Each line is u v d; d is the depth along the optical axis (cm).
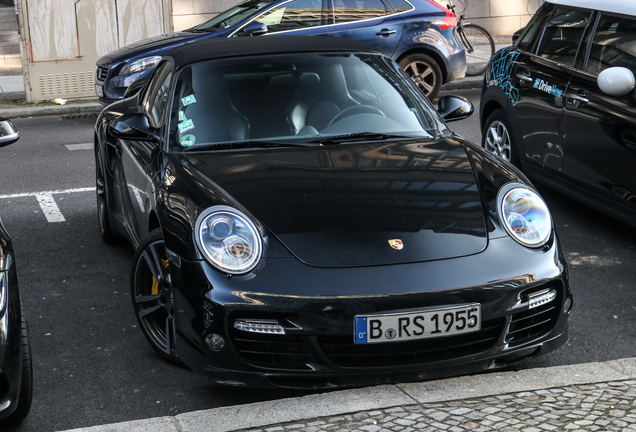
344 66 447
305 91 428
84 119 1122
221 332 311
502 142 670
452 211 338
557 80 580
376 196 344
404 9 1102
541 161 605
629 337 400
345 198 342
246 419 298
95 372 368
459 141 414
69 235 584
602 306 440
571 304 346
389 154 386
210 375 319
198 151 394
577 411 294
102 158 522
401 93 446
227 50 455
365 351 310
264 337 309
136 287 378
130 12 1266
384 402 307
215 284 311
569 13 602
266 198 340
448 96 478
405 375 315
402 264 313
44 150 898
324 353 310
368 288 305
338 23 1071
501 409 297
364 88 439
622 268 498
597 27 561
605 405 300
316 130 412
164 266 362
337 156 382
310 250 316
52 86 1236
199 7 1455
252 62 442
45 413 330
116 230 525
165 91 446
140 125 425
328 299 303
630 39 526
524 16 1677
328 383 314
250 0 1119
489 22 1662
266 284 307
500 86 663
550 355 381
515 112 638
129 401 340
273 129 409
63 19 1224
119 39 1266
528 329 333
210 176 361
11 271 292
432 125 431
